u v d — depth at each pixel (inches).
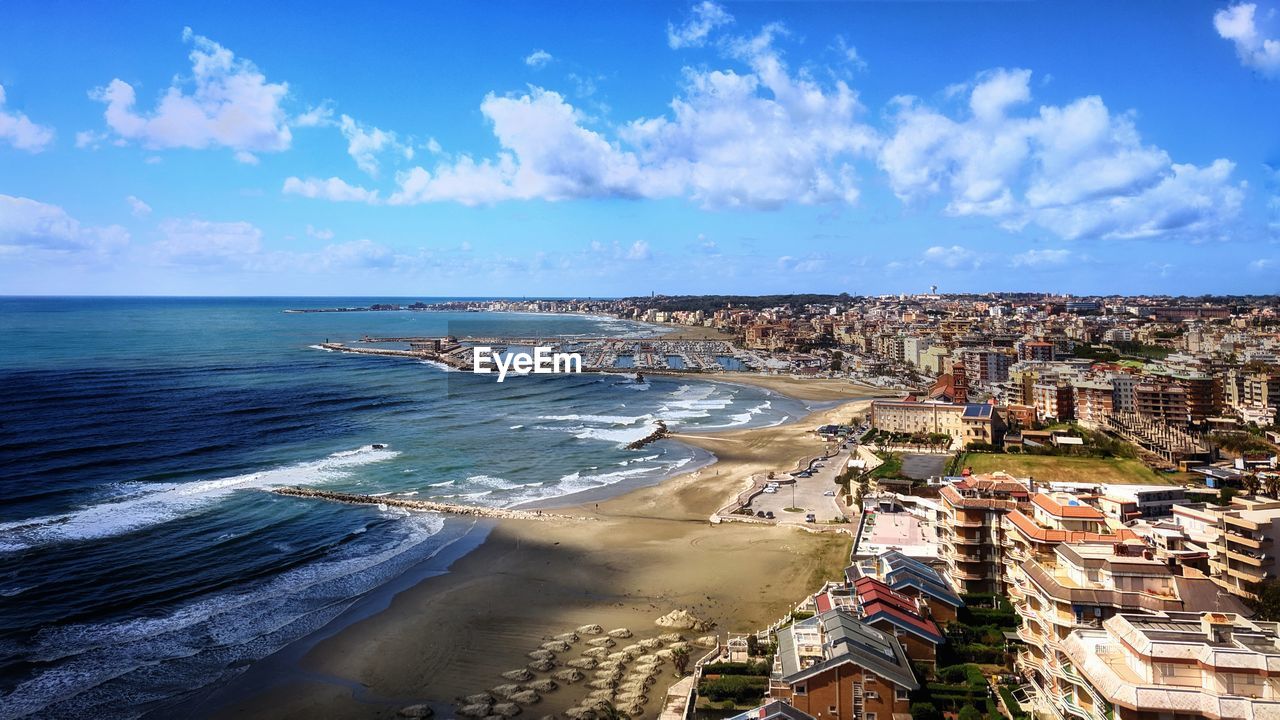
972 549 3058.6
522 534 4301.2
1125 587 2167.8
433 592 3435.0
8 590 3270.2
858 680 2123.5
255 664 2738.7
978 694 2228.1
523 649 2874.0
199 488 5049.2
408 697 2527.1
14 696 2472.9
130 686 2566.4
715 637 2923.2
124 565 3617.1
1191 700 1448.1
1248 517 3031.5
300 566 3718.0
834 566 3673.7
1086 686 1633.9
